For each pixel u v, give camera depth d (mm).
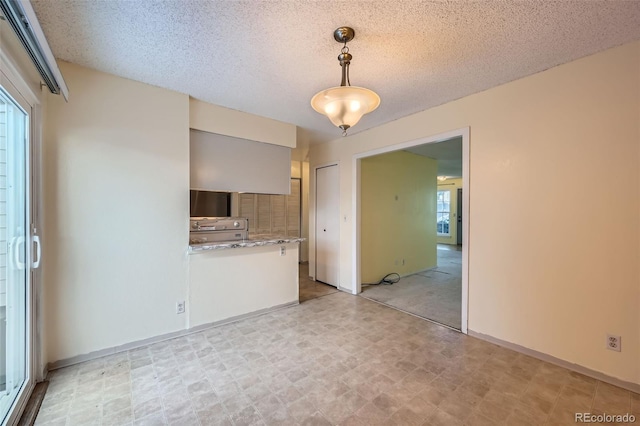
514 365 2164
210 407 1692
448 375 2029
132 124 2408
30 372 1809
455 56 2018
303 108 3070
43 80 1704
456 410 1673
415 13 1561
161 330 2570
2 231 1603
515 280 2406
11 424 1503
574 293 2100
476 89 2568
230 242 3047
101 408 1677
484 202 2598
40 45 1325
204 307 2832
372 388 1878
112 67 2193
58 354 2104
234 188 3143
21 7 1103
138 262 2449
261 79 2389
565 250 2141
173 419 1597
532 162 2299
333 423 1571
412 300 3766
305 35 1776
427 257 5699
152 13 1572
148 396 1789
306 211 6543
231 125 3086
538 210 2273
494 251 2535
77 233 2170
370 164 4555
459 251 8125
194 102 2828
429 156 5543
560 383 1935
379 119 3391
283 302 3479
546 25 1667
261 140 3320
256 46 1902
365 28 1699
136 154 2430
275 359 2246
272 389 1865
